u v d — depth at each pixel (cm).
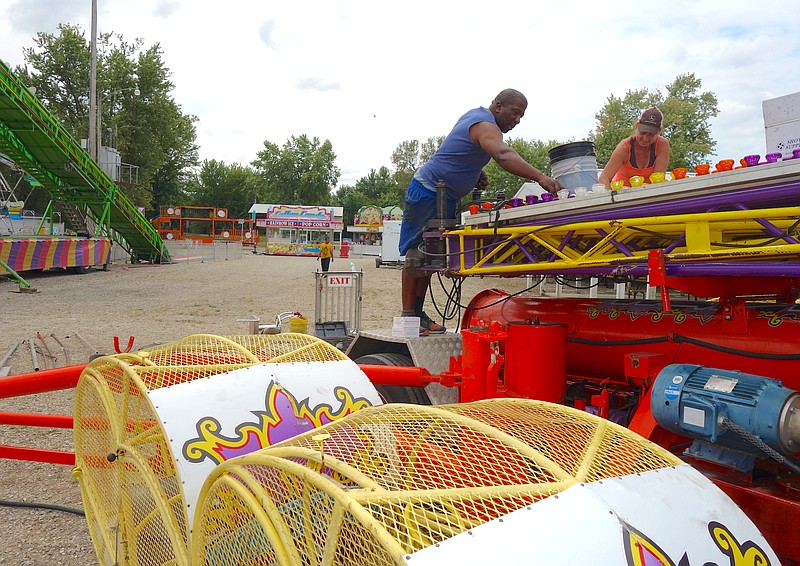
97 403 339
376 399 323
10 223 2789
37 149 2148
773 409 234
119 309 1445
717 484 259
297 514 179
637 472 189
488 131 427
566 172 415
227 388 287
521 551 144
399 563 135
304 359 330
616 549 152
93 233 2833
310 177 9331
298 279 2358
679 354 323
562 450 199
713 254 257
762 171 245
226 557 208
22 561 367
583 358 384
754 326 299
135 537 293
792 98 304
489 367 362
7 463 524
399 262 3300
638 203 293
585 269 317
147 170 5472
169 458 264
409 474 185
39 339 1015
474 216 393
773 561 179
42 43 5244
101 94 5209
